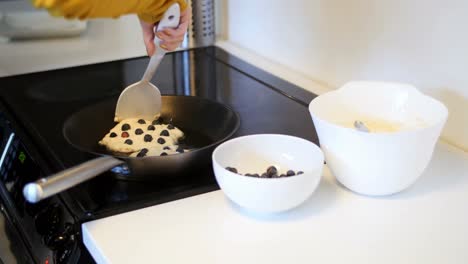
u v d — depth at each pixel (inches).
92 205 33.8
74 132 40.8
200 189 35.6
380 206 34.2
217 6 63.7
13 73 53.9
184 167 36.2
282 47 56.1
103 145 40.1
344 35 48.4
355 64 48.1
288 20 54.2
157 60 40.9
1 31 60.4
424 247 30.7
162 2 34.7
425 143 33.3
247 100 48.3
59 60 57.1
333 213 33.5
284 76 53.7
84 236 32.5
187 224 32.6
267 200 32.1
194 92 50.0
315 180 32.9
